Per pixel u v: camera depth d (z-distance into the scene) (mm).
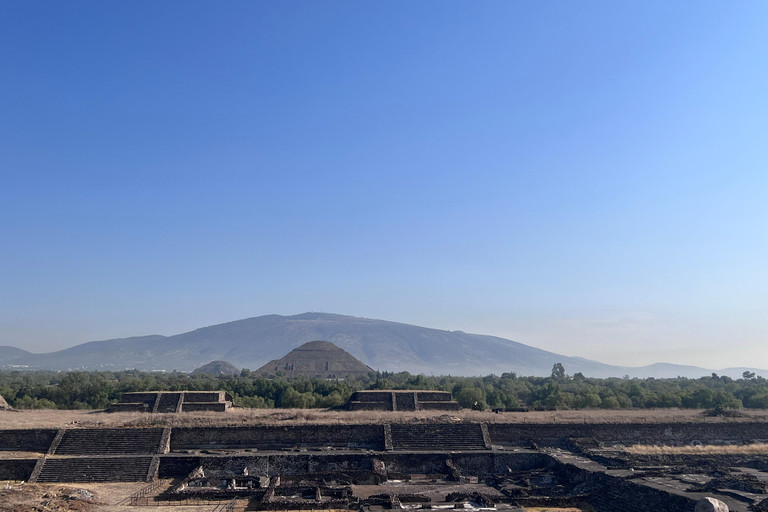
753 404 143375
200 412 103188
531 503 64625
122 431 84812
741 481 61062
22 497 62438
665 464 73625
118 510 61312
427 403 114375
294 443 87000
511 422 92688
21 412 101188
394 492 69562
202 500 66438
